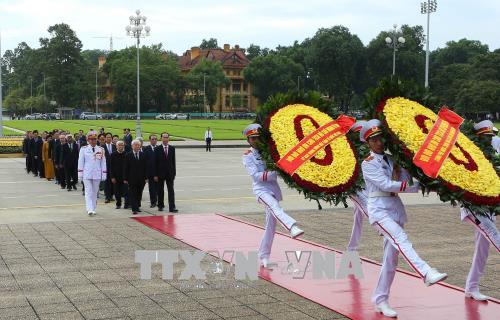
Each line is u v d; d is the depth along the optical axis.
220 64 125.44
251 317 7.14
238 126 80.12
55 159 22.31
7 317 7.10
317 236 12.37
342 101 101.44
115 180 16.44
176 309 7.45
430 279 6.60
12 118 120.38
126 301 7.77
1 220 14.27
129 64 118.38
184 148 45.47
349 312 7.32
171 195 15.80
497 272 9.47
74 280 8.79
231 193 20.17
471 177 7.25
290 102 9.34
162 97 120.62
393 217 7.23
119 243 11.49
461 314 7.27
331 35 97.44
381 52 93.50
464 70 96.50
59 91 121.44
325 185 8.19
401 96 7.98
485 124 8.09
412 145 7.14
